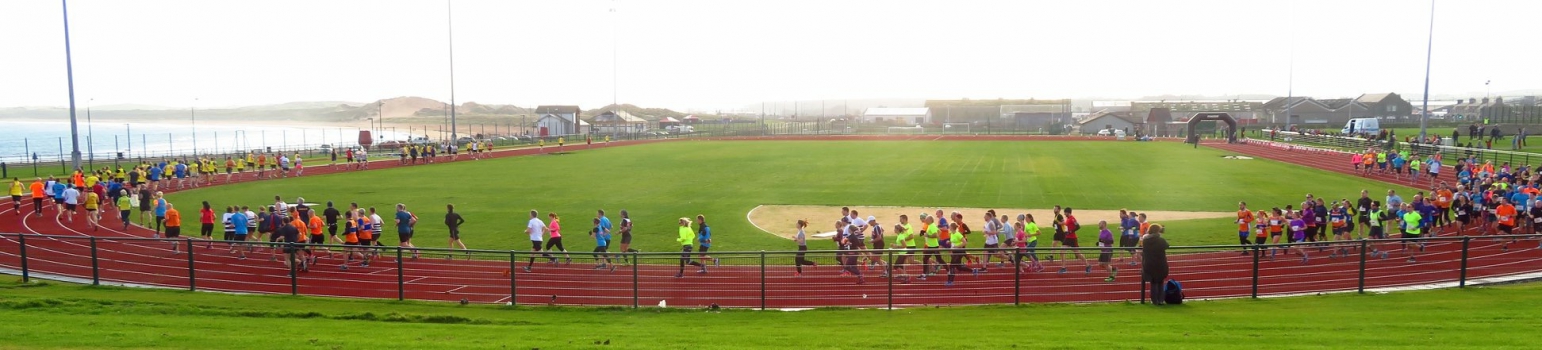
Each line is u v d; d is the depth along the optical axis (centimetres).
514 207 3616
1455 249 2216
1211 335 1259
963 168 5575
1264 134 9619
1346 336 1229
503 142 10344
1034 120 15575
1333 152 6328
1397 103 14625
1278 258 2102
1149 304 1662
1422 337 1209
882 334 1306
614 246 2620
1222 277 1919
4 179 5178
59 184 3478
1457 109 18950
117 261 2222
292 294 1834
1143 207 3462
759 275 1998
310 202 3925
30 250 2347
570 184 4638
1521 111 11150
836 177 4969
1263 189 4091
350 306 1681
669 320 1529
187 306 1625
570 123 13650
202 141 19262
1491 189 2728
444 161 6806
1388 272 1956
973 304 1717
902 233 2119
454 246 2594
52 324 1358
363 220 2330
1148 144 8875
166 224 2691
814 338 1262
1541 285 1802
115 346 1159
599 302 1762
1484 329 1274
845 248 2109
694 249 2558
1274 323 1375
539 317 1566
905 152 7581
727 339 1256
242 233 2552
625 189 4334
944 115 16888
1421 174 4641
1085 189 4169
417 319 1530
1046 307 1648
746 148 8656
